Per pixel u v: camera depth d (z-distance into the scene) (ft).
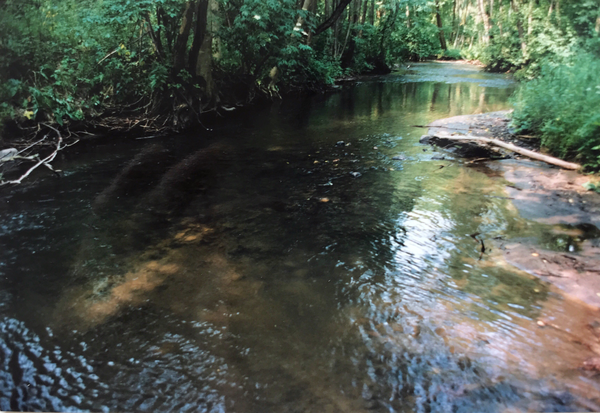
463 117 32.12
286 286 11.08
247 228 14.61
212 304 10.30
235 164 22.40
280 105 45.98
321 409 7.33
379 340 9.02
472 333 9.18
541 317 9.66
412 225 14.76
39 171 21.12
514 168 20.62
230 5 37.81
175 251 12.98
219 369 8.27
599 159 18.69
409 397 7.55
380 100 47.24
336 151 25.04
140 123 31.53
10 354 8.77
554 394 7.53
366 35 83.71
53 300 10.58
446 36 161.79
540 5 61.93
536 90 25.52
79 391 7.84
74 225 14.88
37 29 26.61
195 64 34.58
